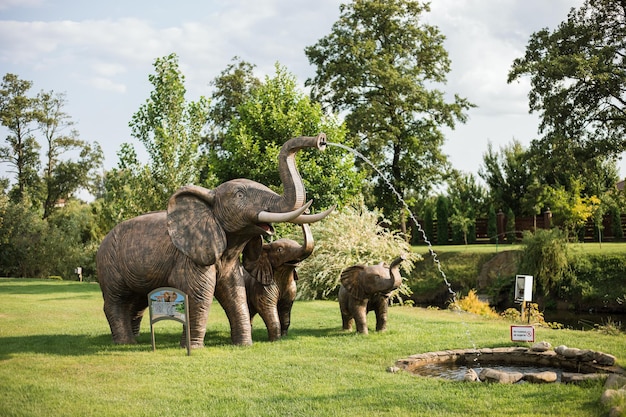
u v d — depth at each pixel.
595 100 37.09
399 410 7.14
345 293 13.32
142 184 27.47
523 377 8.59
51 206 61.78
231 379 8.87
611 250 31.97
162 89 27.50
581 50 37.34
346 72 41.06
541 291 30.75
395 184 43.97
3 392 8.29
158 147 27.64
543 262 29.89
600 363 9.27
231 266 11.61
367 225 24.34
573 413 6.76
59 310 17.59
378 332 13.08
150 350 11.09
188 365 9.77
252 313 12.66
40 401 7.87
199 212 10.98
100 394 8.16
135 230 11.83
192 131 28.08
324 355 10.59
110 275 11.85
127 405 7.67
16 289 25.05
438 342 11.66
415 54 43.31
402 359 10.05
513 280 31.89
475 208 52.88
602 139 37.41
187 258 11.12
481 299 31.91
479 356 10.45
